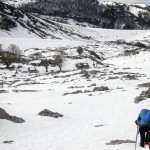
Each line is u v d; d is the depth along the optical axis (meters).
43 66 110.75
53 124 23.00
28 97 44.25
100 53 167.88
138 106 27.81
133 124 21.59
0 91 51.31
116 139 16.92
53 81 66.06
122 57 118.81
